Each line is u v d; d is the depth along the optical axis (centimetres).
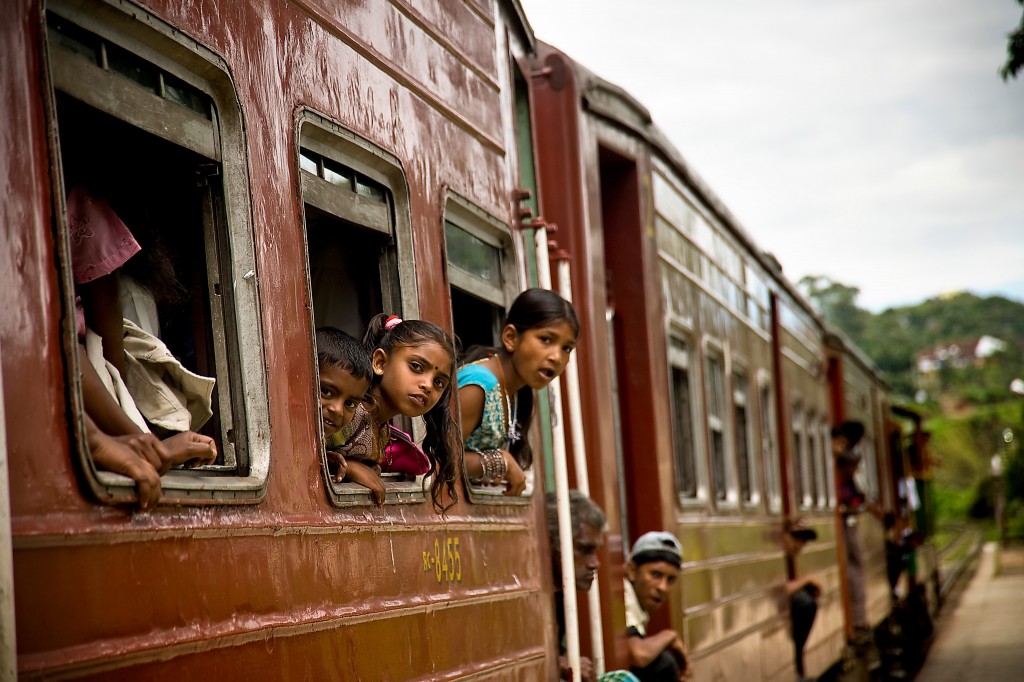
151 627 234
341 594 316
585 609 581
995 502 6031
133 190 294
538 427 518
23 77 218
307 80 329
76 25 240
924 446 2631
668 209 789
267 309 296
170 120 269
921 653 1712
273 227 303
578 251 609
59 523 214
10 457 207
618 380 704
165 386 280
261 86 303
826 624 1270
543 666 487
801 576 1189
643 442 699
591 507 547
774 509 1078
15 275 212
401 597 354
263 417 288
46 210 220
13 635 193
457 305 516
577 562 548
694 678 729
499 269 507
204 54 276
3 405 200
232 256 288
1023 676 1395
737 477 916
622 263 712
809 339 1441
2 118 212
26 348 213
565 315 454
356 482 339
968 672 1463
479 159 474
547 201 614
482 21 496
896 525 2066
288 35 320
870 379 2108
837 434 1502
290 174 315
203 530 254
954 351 13600
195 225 290
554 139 616
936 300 16738
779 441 1163
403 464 380
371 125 368
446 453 381
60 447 217
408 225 391
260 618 274
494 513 450
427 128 417
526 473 503
